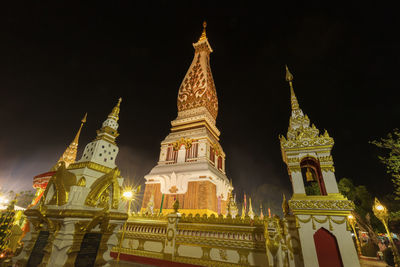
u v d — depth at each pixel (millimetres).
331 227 7430
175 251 9852
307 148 9047
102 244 6113
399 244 19328
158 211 18859
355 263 6738
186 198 18609
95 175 6445
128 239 11172
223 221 9555
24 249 6047
